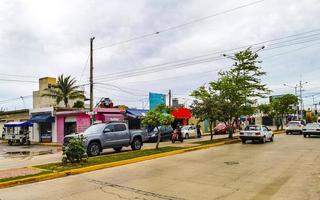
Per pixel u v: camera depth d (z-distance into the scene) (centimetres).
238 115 3053
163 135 3403
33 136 4225
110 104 4078
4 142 4419
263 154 1830
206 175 1220
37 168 1423
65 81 4703
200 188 1009
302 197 884
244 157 1712
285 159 1612
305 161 1531
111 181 1152
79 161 1541
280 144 2450
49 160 1877
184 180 1135
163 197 910
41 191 1029
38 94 5547
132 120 4016
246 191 962
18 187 1107
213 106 2677
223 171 1298
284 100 4631
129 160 1609
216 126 4619
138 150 2120
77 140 1562
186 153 1978
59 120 3806
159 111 2148
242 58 3238
